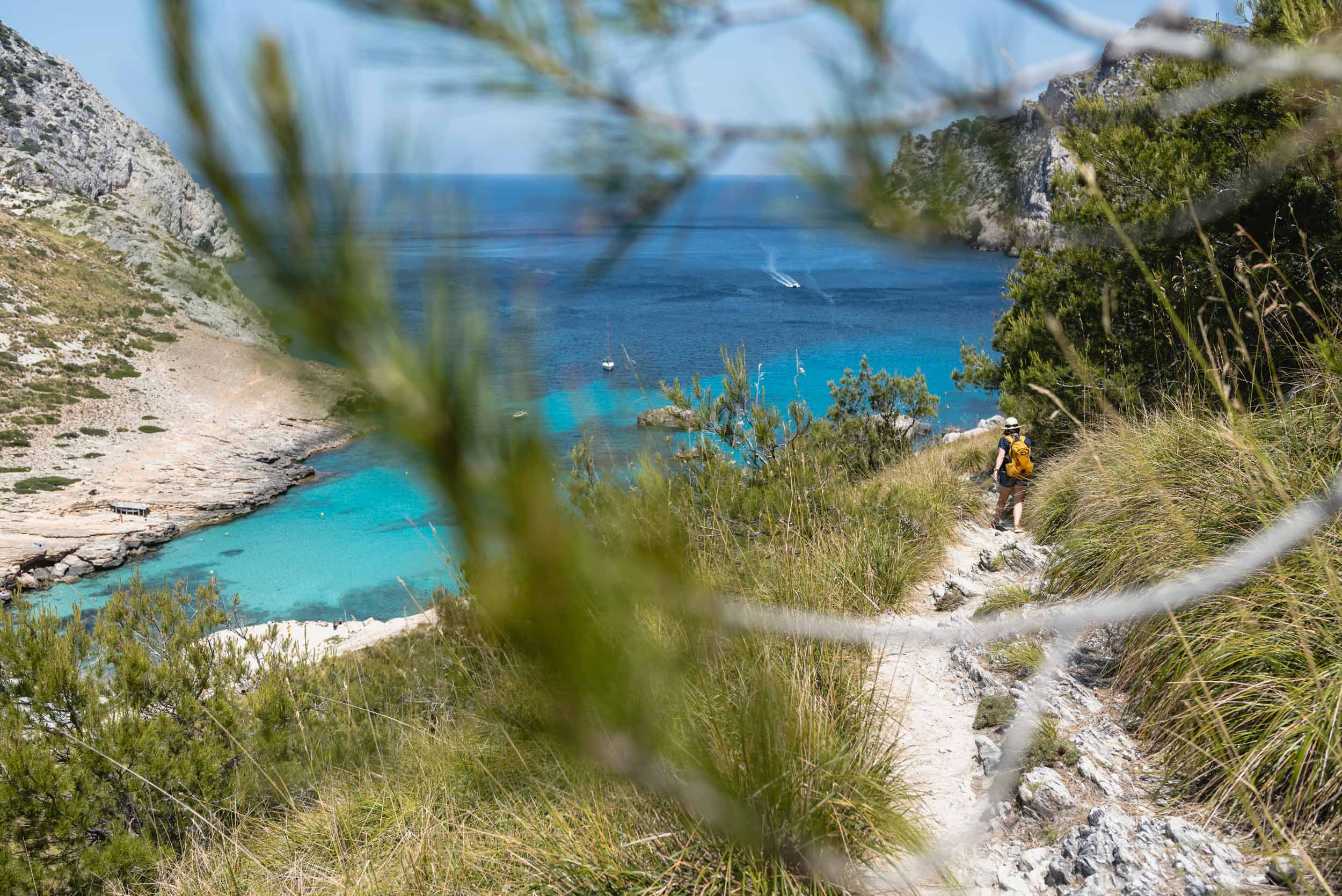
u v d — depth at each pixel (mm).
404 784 4805
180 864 5305
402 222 708
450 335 760
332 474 41688
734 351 64062
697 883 2967
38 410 44125
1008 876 3488
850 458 13953
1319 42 2207
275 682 6516
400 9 947
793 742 3172
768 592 4258
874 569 7012
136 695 6375
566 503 955
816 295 102750
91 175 81500
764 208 1196
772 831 2705
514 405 841
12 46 86500
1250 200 6820
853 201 1199
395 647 6934
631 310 87250
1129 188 7859
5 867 5270
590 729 1125
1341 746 3197
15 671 6152
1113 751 4125
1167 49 1299
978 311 90438
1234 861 3201
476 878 3734
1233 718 3754
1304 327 5258
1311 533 3299
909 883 3033
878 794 3582
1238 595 4125
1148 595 2020
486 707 4332
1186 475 5387
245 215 665
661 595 1134
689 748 1508
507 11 1021
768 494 6137
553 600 998
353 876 4098
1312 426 4645
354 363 726
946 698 5195
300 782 5797
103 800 5688
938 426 20469
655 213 1136
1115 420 7836
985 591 6898
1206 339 2873
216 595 7887
